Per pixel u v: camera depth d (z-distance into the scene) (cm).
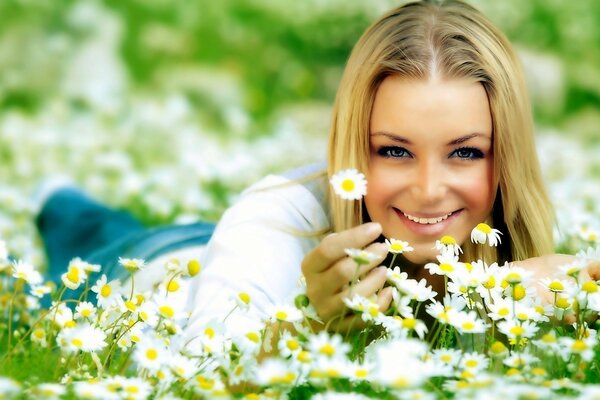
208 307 297
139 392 234
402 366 207
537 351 278
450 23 311
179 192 646
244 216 329
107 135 898
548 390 226
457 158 300
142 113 965
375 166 303
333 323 274
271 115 1271
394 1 1373
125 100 1166
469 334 316
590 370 264
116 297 289
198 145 871
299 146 895
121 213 564
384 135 298
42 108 1157
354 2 1385
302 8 1402
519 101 316
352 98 306
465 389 221
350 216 317
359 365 240
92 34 1241
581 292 271
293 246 320
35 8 1233
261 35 1392
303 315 264
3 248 309
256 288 304
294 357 241
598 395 216
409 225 301
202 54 1357
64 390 237
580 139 1245
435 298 333
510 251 332
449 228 303
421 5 323
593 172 907
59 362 275
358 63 309
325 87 1352
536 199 326
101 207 562
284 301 284
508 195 314
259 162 817
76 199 564
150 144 888
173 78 1297
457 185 298
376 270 269
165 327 269
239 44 1379
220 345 255
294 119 1254
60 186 571
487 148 304
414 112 293
